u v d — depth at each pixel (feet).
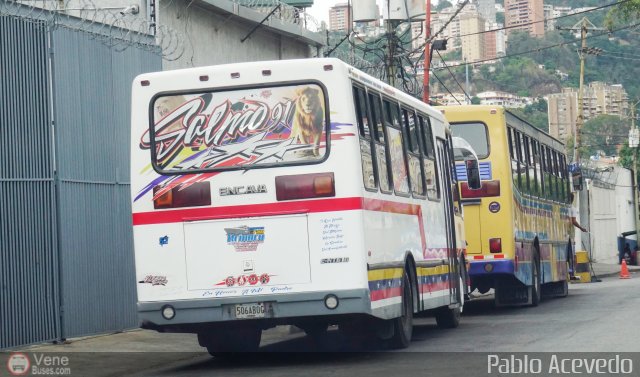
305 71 50.60
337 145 50.11
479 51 433.07
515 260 84.17
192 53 89.04
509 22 488.85
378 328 56.29
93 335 65.62
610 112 377.30
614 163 342.44
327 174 50.08
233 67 51.16
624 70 442.91
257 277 50.29
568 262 115.96
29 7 60.80
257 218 50.39
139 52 73.46
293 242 50.11
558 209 108.99
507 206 83.35
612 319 71.87
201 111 51.39
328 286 49.83
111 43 68.80
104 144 68.13
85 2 69.92
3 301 56.95
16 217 58.34
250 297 50.24
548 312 83.71
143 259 51.39
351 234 49.83
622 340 56.90
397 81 135.03
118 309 68.85
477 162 78.89
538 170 98.37
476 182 78.69
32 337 59.47
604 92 377.50
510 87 402.11
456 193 75.36
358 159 50.37
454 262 71.72
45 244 60.85
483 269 83.30
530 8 484.74
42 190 60.85
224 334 57.21
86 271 65.10
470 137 84.17
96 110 67.36
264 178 50.52
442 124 72.69
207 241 50.78
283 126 50.60
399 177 58.49
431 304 63.98
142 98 51.90
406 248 58.44
